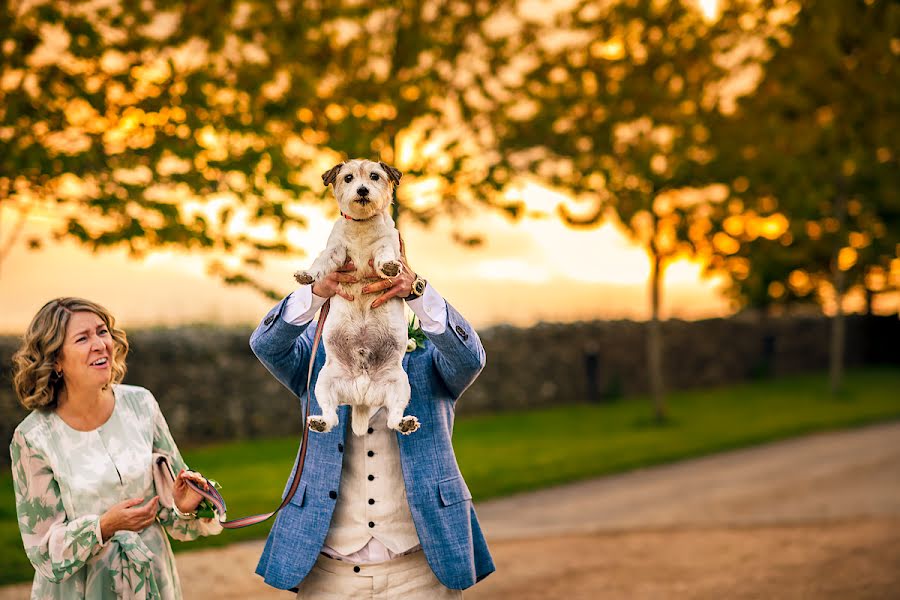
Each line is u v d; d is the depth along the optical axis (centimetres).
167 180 656
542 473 986
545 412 1584
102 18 671
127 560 275
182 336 1183
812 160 1475
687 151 1226
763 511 809
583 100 1049
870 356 2627
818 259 2314
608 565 627
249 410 1233
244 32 759
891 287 2467
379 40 884
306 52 823
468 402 1543
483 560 314
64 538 264
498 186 878
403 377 279
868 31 1343
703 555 653
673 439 1236
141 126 659
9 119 614
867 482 944
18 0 635
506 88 953
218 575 592
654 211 1333
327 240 284
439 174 858
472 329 291
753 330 2181
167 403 1152
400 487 298
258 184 679
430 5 889
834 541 686
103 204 622
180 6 696
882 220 1978
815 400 1756
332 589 296
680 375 1961
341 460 295
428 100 888
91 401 286
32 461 277
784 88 1397
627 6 1048
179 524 294
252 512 762
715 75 1225
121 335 301
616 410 1605
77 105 653
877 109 1421
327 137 812
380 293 278
